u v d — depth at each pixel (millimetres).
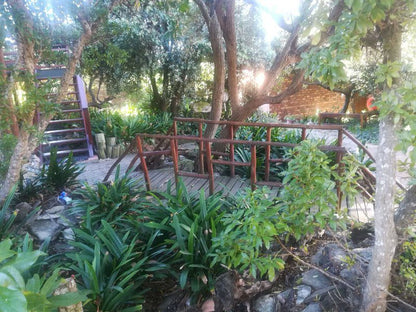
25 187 4203
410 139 1372
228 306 2357
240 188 4133
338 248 2562
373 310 1831
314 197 2006
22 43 3225
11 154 3791
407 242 1949
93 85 10422
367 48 1818
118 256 2570
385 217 1691
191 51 8758
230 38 4691
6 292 781
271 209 2033
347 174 2096
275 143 3432
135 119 7980
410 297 1981
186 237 2748
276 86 10031
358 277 2145
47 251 3004
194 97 9758
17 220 3641
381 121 1646
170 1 3686
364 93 10453
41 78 5945
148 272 2750
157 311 2578
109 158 6602
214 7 4629
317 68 1505
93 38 3893
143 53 8391
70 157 4574
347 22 1411
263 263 2082
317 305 2117
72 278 1555
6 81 3178
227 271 2539
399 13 1458
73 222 3666
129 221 3094
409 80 1469
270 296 2449
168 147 5426
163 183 4359
